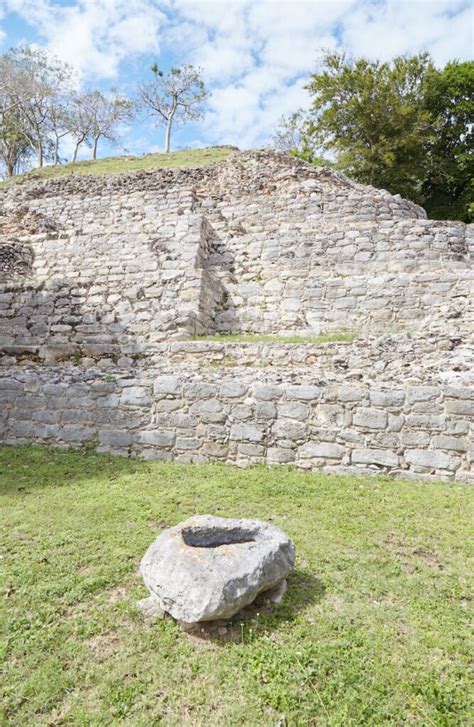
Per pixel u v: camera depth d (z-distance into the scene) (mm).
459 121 26656
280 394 5832
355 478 5254
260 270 11891
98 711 2201
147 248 12031
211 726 2123
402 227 11273
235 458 5820
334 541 3803
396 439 5352
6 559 3506
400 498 4656
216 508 4457
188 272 10289
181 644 2621
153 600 2961
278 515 4305
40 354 8930
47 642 2637
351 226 11828
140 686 2344
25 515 4312
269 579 2840
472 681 2369
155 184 17766
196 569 2717
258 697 2271
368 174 24562
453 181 25766
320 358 7566
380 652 2549
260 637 2654
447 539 3844
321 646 2586
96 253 12664
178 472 5523
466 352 6871
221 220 13062
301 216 12469
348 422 5539
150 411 6301
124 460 6031
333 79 24141
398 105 23578
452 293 9766
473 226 11188
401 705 2219
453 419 5215
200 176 17594
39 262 13141
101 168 26016
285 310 10984
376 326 10172
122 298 10242
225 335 10617
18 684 2355
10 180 26172
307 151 30031
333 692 2285
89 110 40969
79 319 10148
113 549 3648
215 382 6156
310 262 11547
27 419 6855
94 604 2990
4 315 10633
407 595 3082
